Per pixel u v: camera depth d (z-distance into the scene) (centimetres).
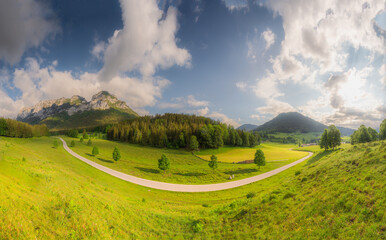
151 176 6025
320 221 1414
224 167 7281
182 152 11769
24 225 1099
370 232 1098
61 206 1523
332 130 9044
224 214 2202
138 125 18762
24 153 4859
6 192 1308
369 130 8594
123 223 1738
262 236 1517
